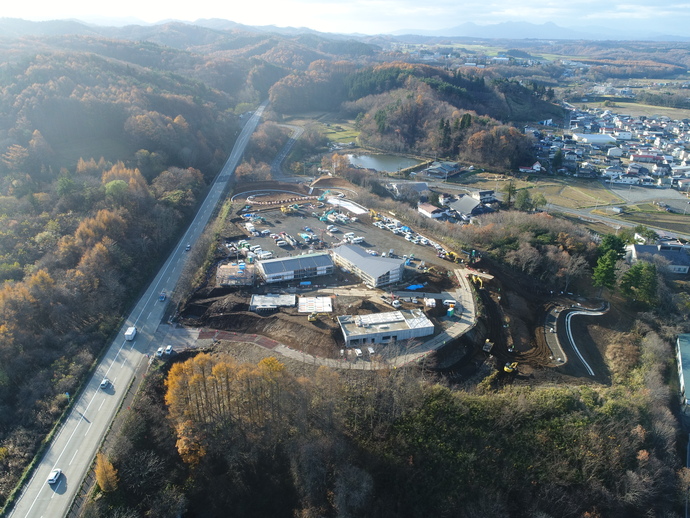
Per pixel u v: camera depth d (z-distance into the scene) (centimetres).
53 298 9888
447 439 7650
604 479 7281
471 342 10106
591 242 14450
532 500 7106
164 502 6794
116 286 11056
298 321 10075
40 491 6612
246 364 7781
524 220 15538
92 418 7819
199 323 10356
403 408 7944
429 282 11944
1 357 8438
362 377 8631
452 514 6944
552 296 12750
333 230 14988
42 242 11738
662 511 7094
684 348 10769
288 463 7506
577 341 11019
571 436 7750
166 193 16012
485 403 8169
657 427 8262
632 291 12256
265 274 11575
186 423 7394
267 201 17600
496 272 12975
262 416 7719
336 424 7775
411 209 17762
